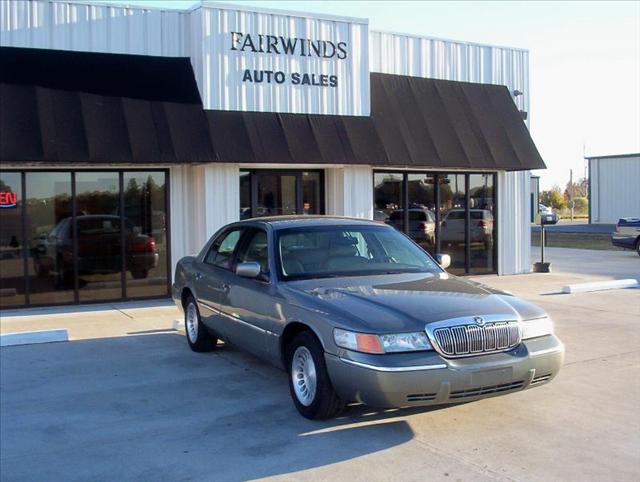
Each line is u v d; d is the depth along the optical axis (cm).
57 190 1263
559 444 552
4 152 1114
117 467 519
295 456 532
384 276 684
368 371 536
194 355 873
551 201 7444
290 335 643
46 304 1257
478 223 1678
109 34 1295
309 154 1343
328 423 604
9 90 1163
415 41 1588
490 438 565
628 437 568
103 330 1041
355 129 1424
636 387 714
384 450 541
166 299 1342
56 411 655
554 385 721
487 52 1689
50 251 1260
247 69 1345
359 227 762
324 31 1426
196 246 1356
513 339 574
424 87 1573
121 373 790
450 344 550
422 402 543
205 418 627
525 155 1611
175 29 1345
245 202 1437
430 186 1608
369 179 1478
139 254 1328
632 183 4594
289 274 680
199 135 1265
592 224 4862
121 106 1230
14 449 559
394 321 554
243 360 843
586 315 1145
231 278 762
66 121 1177
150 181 1335
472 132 1570
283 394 697
